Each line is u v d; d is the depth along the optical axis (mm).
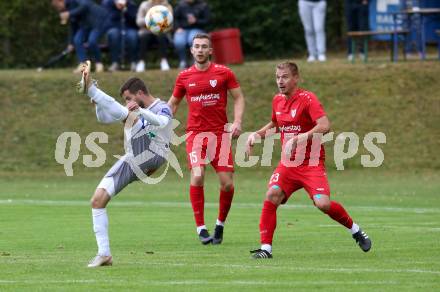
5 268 24547
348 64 72812
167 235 33344
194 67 32406
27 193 51812
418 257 26453
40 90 70500
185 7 69562
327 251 28078
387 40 79938
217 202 47406
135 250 28922
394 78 70000
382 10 79875
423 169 61781
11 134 66188
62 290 21000
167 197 50031
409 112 67000
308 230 34469
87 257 27062
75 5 70125
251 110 67562
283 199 26781
